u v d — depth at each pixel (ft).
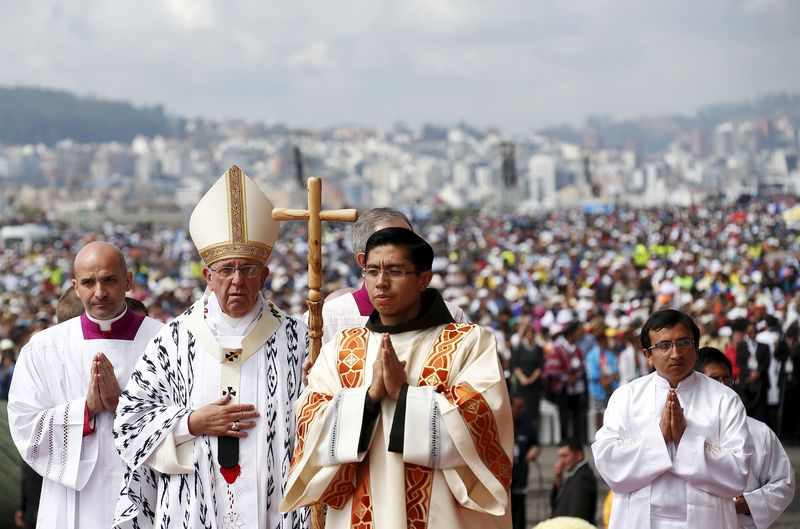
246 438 44.01
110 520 49.21
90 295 50.78
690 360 46.26
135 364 51.37
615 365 144.15
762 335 137.59
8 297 270.05
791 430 138.31
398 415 37.19
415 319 39.34
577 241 542.57
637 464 45.34
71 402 49.19
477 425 37.60
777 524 95.50
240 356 45.01
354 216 43.73
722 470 44.70
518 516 97.55
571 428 143.64
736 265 299.58
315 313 44.04
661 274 276.41
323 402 38.63
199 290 261.85
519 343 137.49
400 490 37.45
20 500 71.46
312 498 38.29
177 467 43.27
